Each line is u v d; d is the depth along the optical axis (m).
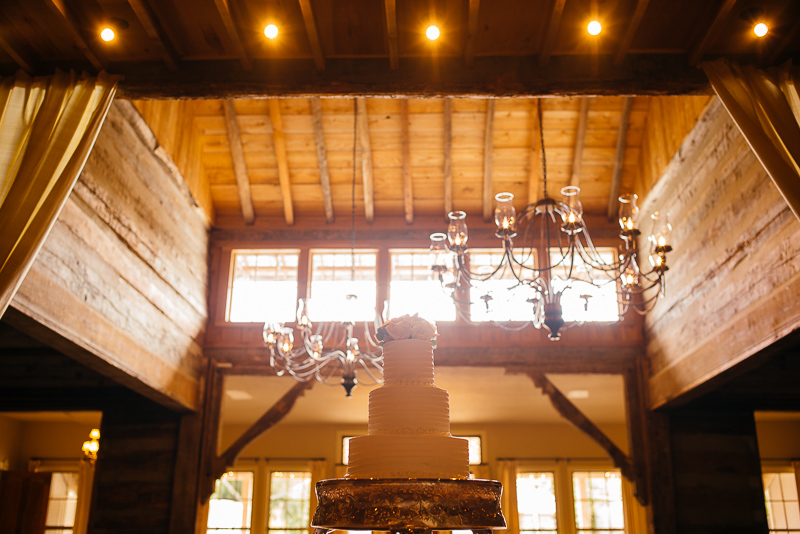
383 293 8.10
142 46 4.70
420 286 8.21
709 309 5.85
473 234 8.28
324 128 7.88
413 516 2.67
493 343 7.84
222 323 8.05
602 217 8.28
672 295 6.85
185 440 7.64
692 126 6.16
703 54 4.68
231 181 8.28
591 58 4.73
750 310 5.04
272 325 5.77
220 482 11.14
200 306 7.87
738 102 4.41
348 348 5.96
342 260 8.44
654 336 7.43
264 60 4.81
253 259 8.48
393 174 8.25
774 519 10.71
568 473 11.07
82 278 5.06
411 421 2.95
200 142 7.93
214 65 4.80
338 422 11.16
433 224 8.44
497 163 8.12
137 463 7.64
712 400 7.53
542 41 4.59
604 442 7.51
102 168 5.45
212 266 8.29
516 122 7.82
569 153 7.93
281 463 11.17
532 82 4.71
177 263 7.17
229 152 8.08
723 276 5.56
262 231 8.40
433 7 4.39
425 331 3.11
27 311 4.29
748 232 5.10
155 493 7.53
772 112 4.36
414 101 7.70
